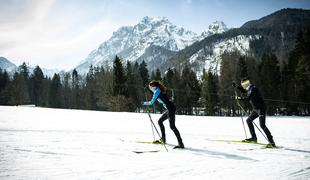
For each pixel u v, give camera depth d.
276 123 16.55
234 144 6.77
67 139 6.40
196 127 11.80
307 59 40.53
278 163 4.77
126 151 5.35
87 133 7.70
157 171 4.00
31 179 3.39
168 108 6.15
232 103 45.00
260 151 5.90
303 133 10.02
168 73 61.06
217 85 51.88
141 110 51.91
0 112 14.84
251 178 3.80
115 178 3.57
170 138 7.62
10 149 5.01
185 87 52.56
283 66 51.59
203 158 5.04
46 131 7.68
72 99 68.38
